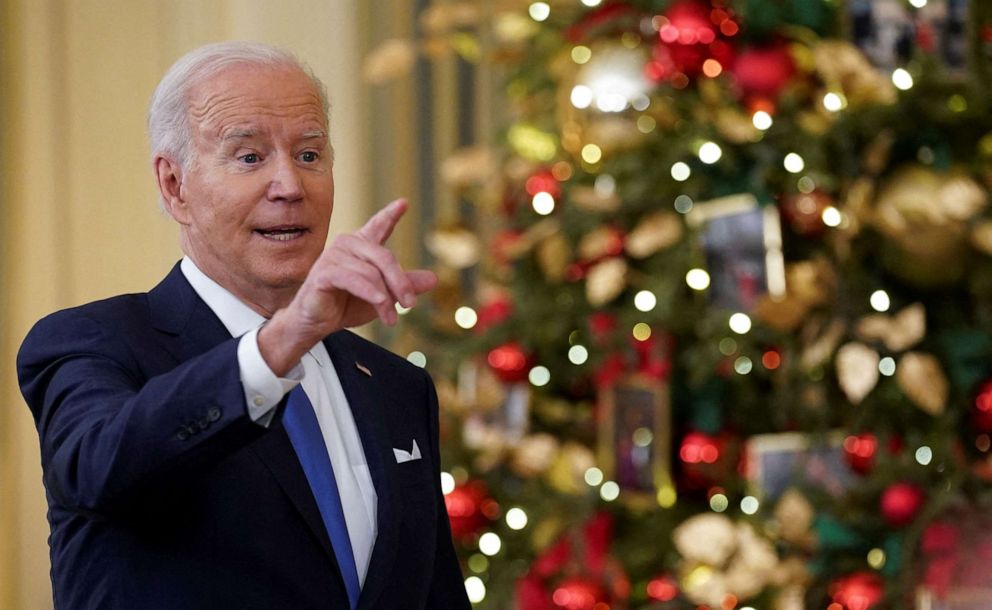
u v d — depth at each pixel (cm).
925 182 673
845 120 684
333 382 355
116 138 869
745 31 715
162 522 300
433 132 1029
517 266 779
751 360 697
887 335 670
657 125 723
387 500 334
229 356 269
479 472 750
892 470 670
